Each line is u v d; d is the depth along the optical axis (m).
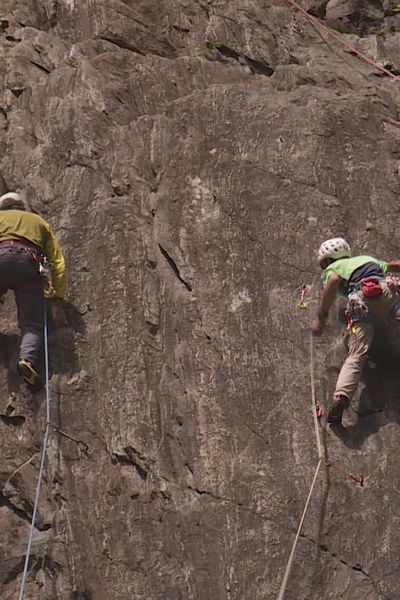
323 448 26.67
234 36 37.22
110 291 29.20
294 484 26.23
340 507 26.02
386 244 30.25
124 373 28.03
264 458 26.59
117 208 30.27
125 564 25.94
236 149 31.44
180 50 37.84
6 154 32.78
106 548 26.19
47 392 27.91
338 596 25.20
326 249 27.91
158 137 31.97
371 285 26.92
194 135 31.77
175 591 25.48
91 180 31.31
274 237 29.92
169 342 28.55
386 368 28.03
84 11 37.88
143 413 27.47
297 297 29.06
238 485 26.20
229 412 27.19
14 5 38.69
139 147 31.91
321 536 25.70
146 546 26.05
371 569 25.48
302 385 27.69
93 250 29.89
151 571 25.78
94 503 26.69
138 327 28.72
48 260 28.83
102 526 26.39
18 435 28.20
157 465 26.80
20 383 28.53
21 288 28.64
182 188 30.77
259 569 25.36
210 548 25.67
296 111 32.16
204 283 29.16
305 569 25.36
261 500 26.02
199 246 29.72
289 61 37.44
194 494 26.38
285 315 28.72
